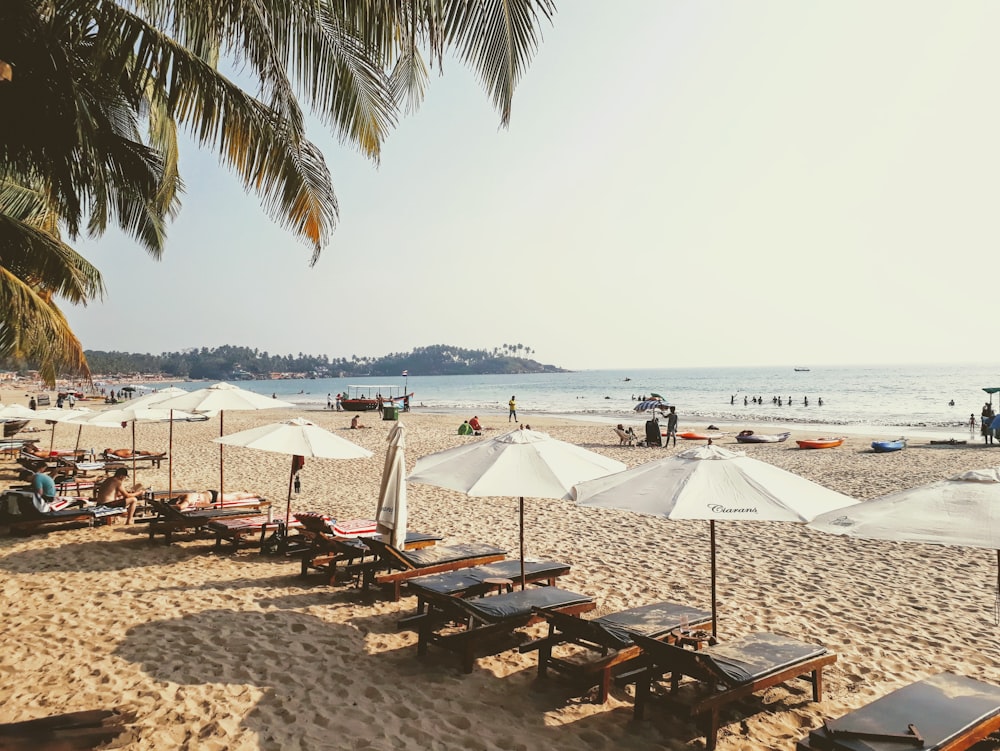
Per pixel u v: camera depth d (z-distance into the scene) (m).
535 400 84.12
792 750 4.31
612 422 43.66
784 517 4.08
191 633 5.96
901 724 3.57
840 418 46.50
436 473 5.81
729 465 4.65
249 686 4.96
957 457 21.89
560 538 10.35
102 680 4.96
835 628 6.61
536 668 5.54
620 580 8.12
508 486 5.22
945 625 6.73
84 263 11.16
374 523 8.59
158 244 9.98
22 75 5.10
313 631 6.16
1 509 9.84
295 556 8.87
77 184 6.59
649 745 4.35
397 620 6.57
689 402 72.06
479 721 4.60
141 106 7.20
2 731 3.75
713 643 5.25
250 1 4.70
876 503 4.07
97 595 6.99
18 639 5.72
